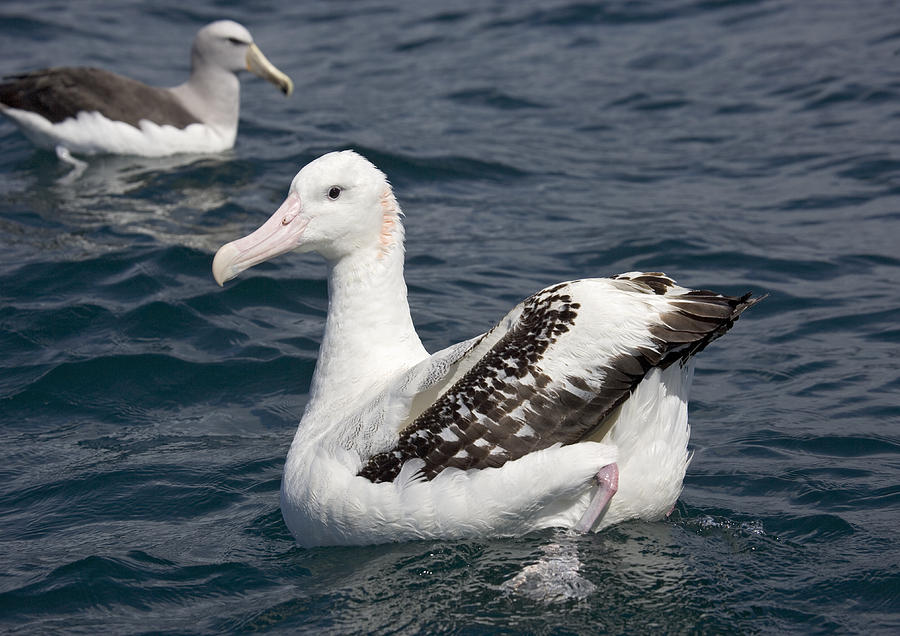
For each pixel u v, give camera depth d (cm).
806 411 1236
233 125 2189
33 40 2752
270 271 1612
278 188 1972
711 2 2870
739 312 901
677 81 2419
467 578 920
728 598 893
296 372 1368
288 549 1005
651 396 909
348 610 897
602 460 905
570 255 1667
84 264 1616
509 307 1511
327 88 2516
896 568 922
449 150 2097
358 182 1016
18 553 1009
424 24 2930
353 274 1033
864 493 1053
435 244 1727
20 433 1243
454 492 919
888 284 1538
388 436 945
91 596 936
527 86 2450
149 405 1303
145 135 2108
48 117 2105
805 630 856
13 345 1416
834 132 2077
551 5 2962
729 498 1062
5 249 1673
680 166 2006
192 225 1791
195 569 973
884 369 1320
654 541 960
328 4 3144
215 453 1193
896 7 2712
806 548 965
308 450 1003
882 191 1825
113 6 3075
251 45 2172
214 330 1459
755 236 1695
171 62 2673
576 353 895
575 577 904
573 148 2114
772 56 2488
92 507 1090
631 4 2908
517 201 1888
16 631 894
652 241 1678
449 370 936
